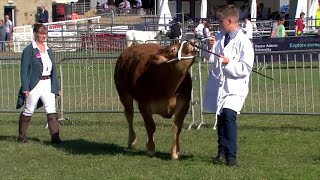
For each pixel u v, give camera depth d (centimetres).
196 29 3028
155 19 3803
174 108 855
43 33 1012
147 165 854
